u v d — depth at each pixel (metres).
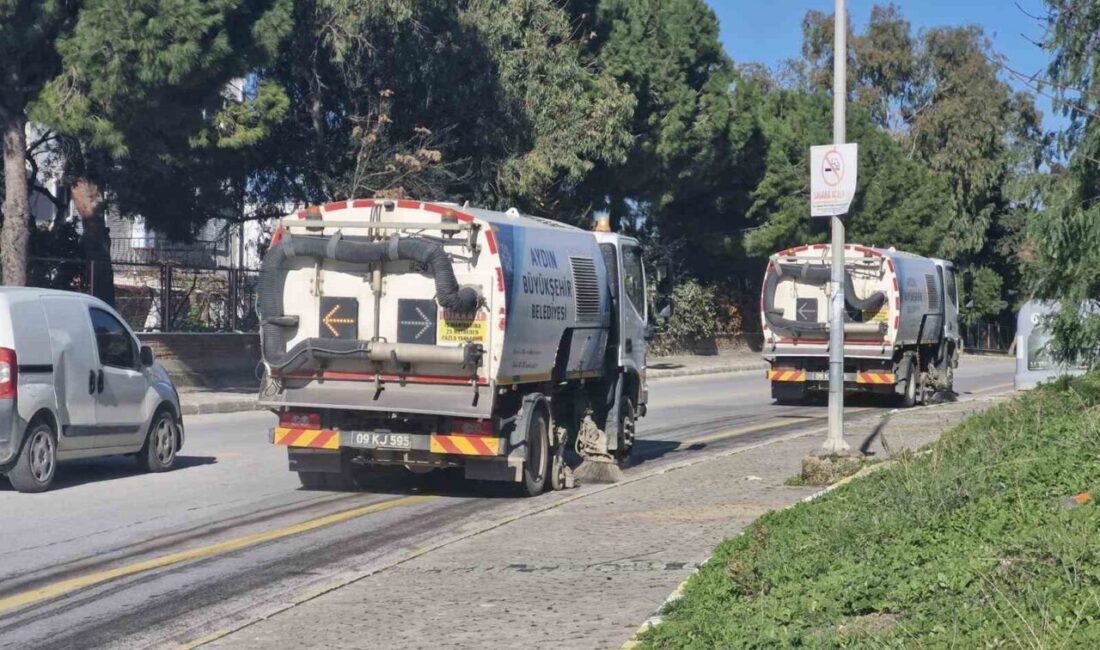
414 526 11.84
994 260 70.50
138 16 21.92
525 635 7.49
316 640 7.53
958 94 68.38
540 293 13.84
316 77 30.05
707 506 12.27
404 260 13.05
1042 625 5.97
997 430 13.59
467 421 13.18
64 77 22.95
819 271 26.75
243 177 29.97
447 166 32.31
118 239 35.03
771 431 21.53
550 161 32.78
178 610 8.48
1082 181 13.41
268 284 13.29
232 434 20.23
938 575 7.06
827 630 6.53
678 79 39.84
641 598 8.36
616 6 39.12
